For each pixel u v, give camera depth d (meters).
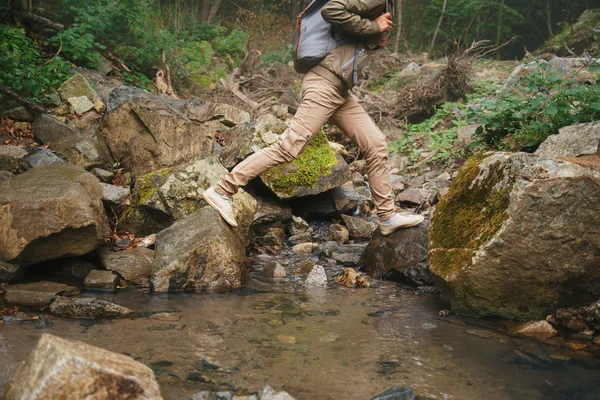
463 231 3.19
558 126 5.08
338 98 3.54
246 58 11.07
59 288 3.27
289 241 4.93
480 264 2.98
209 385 2.14
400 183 6.30
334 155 5.33
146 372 1.78
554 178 2.89
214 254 3.54
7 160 4.57
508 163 3.08
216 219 3.79
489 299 3.06
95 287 3.45
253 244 4.62
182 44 11.62
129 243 4.23
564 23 14.62
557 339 2.79
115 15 9.02
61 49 7.83
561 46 12.73
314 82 3.49
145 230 4.48
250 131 5.33
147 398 1.71
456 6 16.69
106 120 5.43
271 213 4.97
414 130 8.13
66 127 5.31
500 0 18.19
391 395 2.04
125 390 1.69
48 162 4.66
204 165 4.70
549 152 4.22
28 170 4.17
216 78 10.53
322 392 2.12
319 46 3.44
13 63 5.92
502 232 2.93
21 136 5.38
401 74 10.62
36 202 3.44
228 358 2.41
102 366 1.68
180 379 2.18
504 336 2.81
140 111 5.37
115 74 8.50
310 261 4.30
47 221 3.43
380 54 12.31
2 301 3.06
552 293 3.01
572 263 2.94
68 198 3.53
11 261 3.37
